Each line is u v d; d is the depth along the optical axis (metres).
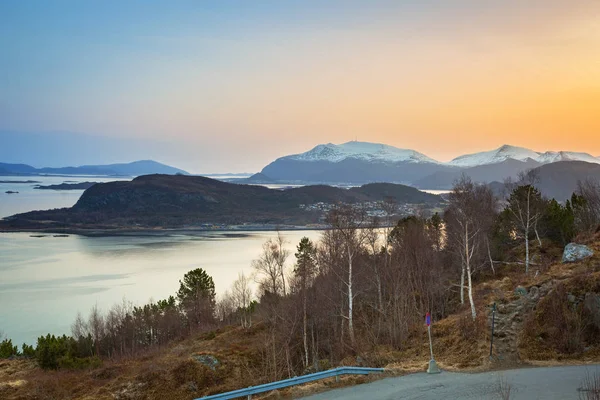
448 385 32.69
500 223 78.25
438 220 92.94
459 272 75.06
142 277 167.12
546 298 42.72
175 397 50.34
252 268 174.38
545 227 73.38
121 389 51.78
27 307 126.31
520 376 33.53
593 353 36.84
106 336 82.88
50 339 68.69
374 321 63.47
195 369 55.38
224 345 66.50
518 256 71.06
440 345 44.09
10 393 51.56
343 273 67.12
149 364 59.25
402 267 70.38
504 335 41.31
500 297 50.47
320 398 31.33
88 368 62.56
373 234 73.38
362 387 33.19
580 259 53.69
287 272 119.44
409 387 32.69
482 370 35.91
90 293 142.88
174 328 89.12
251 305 91.81
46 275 171.88
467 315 48.50
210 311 93.94
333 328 66.12
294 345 64.06
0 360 68.06
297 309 66.81
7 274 174.62
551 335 39.31
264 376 54.25
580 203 74.94
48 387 53.59
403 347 47.75
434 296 67.75
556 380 31.98
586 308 40.06
